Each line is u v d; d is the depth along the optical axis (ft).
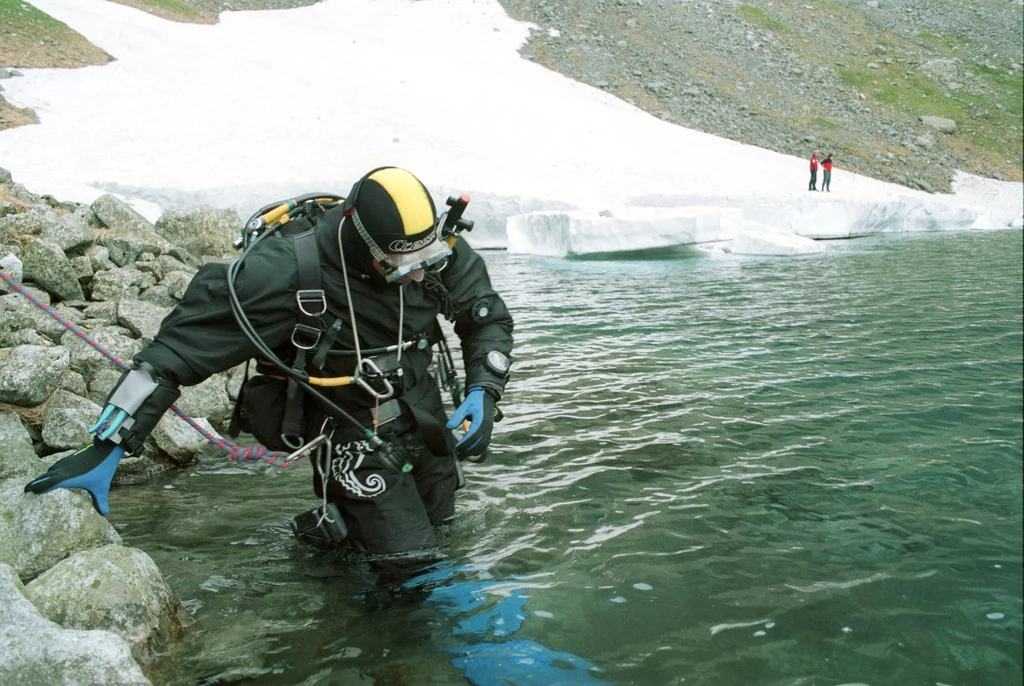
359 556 10.27
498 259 55.67
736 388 18.15
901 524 10.77
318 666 7.91
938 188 103.91
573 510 11.56
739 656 7.84
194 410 15.98
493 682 7.55
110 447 8.32
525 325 27.58
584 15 134.21
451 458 10.59
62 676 7.25
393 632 8.48
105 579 8.42
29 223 19.86
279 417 9.25
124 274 19.85
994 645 7.88
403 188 8.22
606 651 8.00
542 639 8.25
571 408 16.81
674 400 17.24
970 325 25.72
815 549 10.10
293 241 8.64
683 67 124.77
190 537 11.07
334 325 8.63
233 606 9.13
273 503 12.29
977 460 13.10
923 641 7.98
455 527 11.02
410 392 9.55
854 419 15.56
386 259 8.30
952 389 17.61
